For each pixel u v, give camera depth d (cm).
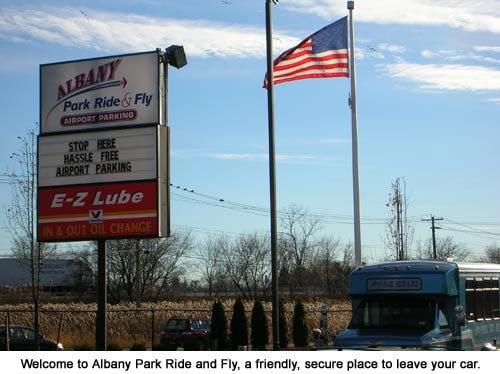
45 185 1919
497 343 1695
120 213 1850
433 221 6412
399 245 4100
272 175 1886
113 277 6081
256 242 9400
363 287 1538
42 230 1908
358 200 2325
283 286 6969
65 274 6222
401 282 1504
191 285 7619
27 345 2834
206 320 3506
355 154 2330
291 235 7000
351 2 2286
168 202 1858
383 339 1410
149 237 1828
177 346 3369
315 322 3900
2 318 3494
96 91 1909
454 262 1581
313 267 6988
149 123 1856
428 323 1455
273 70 1991
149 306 4231
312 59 2244
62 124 1925
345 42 2273
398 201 5150
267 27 1931
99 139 1889
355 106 2338
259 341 3139
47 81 1947
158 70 1867
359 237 2303
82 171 1894
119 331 3688
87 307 3925
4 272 7406
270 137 1898
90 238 1869
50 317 3603
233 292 7338
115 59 1903
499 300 1748
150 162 1842
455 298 1517
